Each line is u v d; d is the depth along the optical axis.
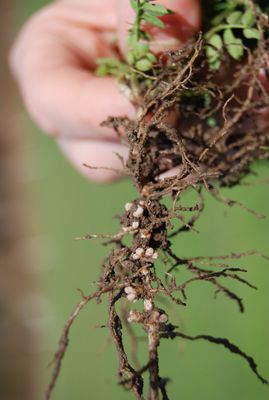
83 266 0.81
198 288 0.48
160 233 0.25
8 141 1.13
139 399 0.23
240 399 0.45
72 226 0.86
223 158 0.27
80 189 0.82
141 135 0.25
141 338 0.26
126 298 0.25
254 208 0.44
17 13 1.12
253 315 0.44
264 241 0.43
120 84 0.27
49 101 0.31
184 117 0.26
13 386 1.03
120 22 0.28
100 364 0.68
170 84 0.25
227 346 0.24
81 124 0.31
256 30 0.26
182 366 0.50
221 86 0.26
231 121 0.26
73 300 0.85
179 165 0.26
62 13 0.35
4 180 1.13
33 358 1.01
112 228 0.70
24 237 1.07
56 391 0.77
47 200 0.98
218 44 0.26
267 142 0.27
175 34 0.26
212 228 0.47
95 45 0.34
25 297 1.05
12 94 1.17
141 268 0.25
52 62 0.32
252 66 0.26
